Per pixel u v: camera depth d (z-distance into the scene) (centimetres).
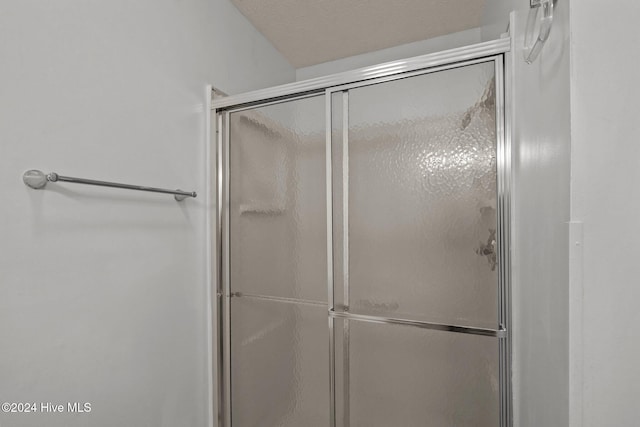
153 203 101
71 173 77
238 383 131
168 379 106
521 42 76
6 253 64
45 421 71
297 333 121
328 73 201
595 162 44
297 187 120
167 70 106
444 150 97
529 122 69
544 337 59
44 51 71
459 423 97
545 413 58
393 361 105
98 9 83
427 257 100
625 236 43
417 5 144
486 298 93
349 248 110
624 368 43
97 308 83
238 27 147
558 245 50
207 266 126
